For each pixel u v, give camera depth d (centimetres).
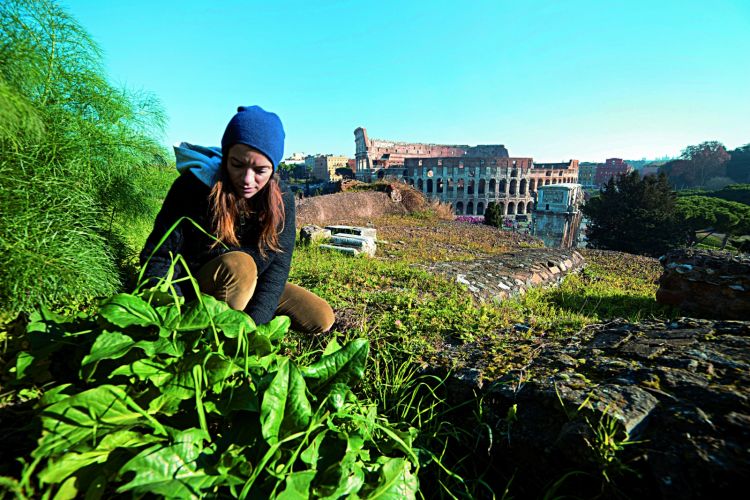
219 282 171
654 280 699
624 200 3153
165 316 115
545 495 121
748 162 9106
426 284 402
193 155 161
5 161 154
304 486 93
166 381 106
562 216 3503
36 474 83
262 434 100
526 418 148
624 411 129
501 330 263
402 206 1488
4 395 114
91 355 98
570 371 168
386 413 180
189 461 90
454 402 179
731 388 129
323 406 123
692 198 3684
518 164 7088
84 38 203
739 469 100
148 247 166
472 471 154
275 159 162
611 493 115
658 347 176
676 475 105
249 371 123
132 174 262
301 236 719
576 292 546
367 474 114
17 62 153
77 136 192
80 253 174
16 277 146
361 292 347
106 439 89
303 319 219
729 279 427
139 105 259
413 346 229
